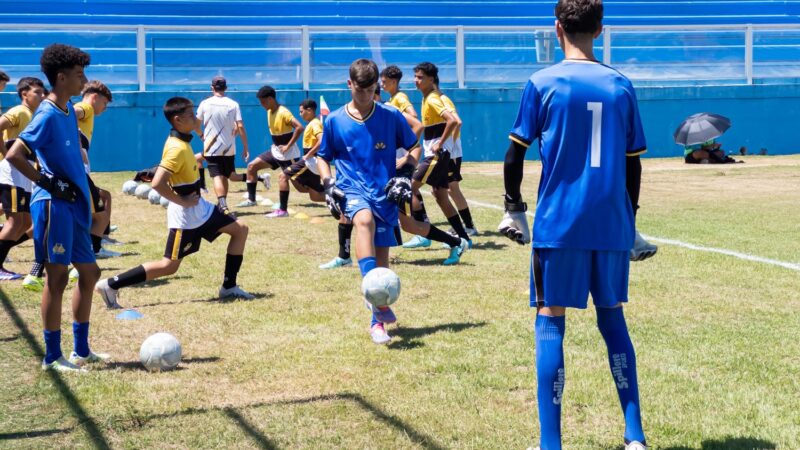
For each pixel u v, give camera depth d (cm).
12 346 584
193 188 698
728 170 1947
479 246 995
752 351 557
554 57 2308
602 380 498
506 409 456
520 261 897
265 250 977
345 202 621
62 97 514
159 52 2103
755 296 716
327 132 634
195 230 702
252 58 2158
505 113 2272
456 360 541
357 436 421
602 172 373
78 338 541
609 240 375
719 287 750
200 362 548
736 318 643
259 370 529
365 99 621
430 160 945
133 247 1004
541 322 388
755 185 1636
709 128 2069
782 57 2428
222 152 1313
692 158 2150
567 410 455
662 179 1766
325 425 436
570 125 373
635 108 384
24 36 2072
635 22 2912
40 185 504
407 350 566
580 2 381
